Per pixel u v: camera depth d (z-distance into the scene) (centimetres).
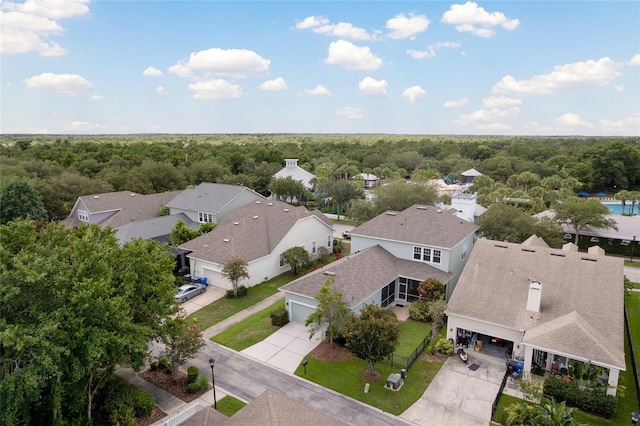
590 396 1845
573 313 2161
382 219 3562
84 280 1433
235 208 4775
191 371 2041
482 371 2186
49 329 1306
